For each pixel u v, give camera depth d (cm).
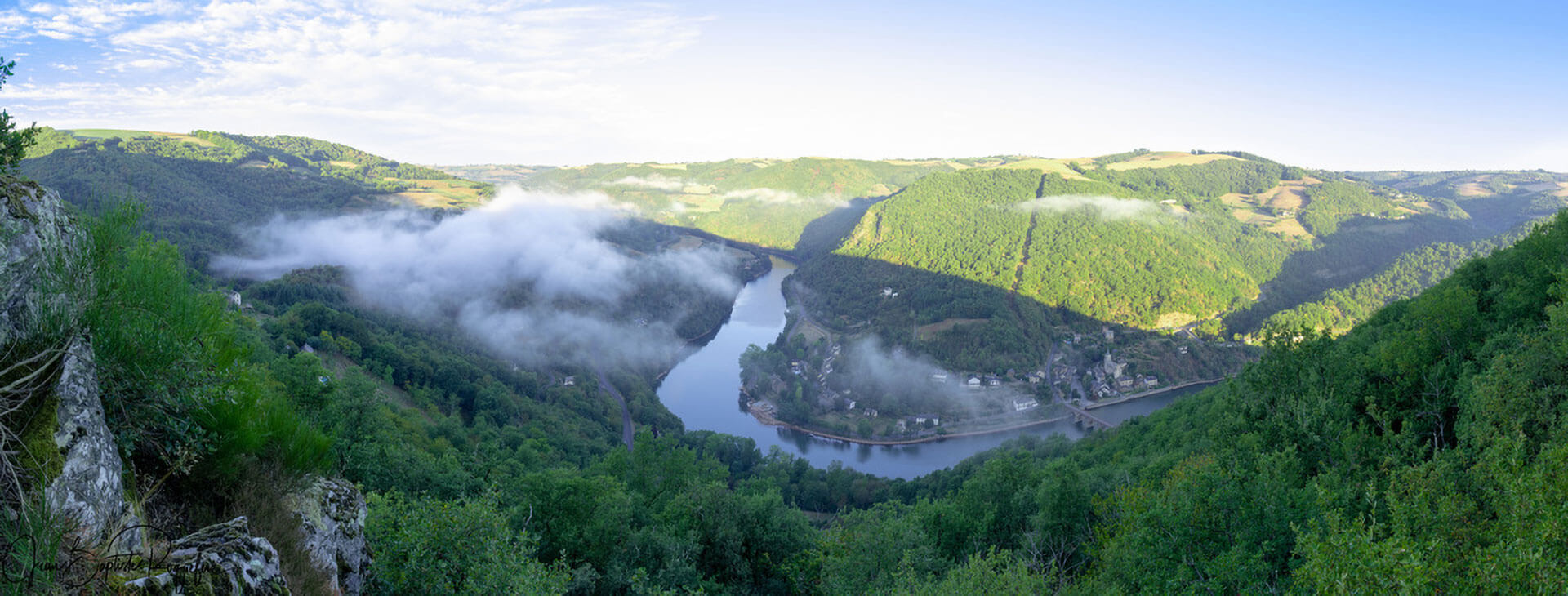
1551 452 1299
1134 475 4116
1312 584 1446
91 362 655
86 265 688
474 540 1398
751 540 3475
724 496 3491
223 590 594
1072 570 2875
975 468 7975
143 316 741
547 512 3016
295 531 905
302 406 2889
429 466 3447
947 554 3152
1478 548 1107
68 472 540
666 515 3653
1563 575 984
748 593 3195
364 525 1317
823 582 2939
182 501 771
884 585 2583
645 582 2692
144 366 720
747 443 10344
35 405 554
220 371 859
